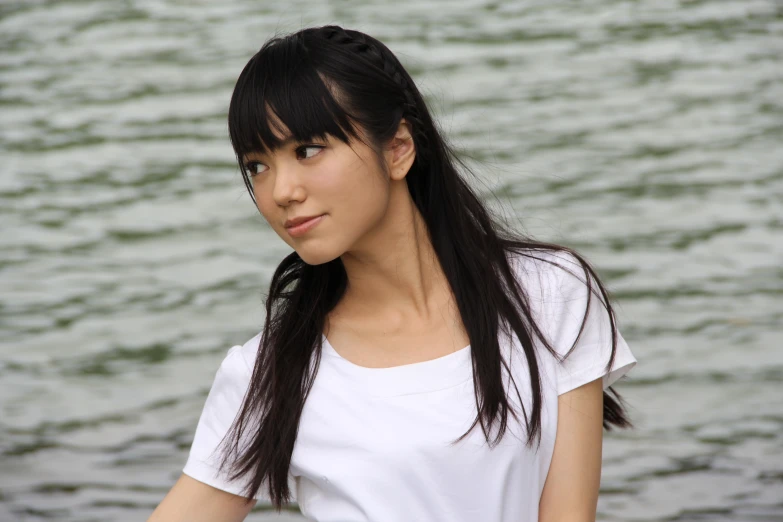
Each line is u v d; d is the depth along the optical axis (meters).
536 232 7.34
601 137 8.59
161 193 8.30
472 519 2.18
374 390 2.25
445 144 2.34
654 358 6.18
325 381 2.29
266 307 2.38
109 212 8.09
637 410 5.73
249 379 2.37
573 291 2.35
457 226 2.32
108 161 8.75
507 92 9.28
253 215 8.02
